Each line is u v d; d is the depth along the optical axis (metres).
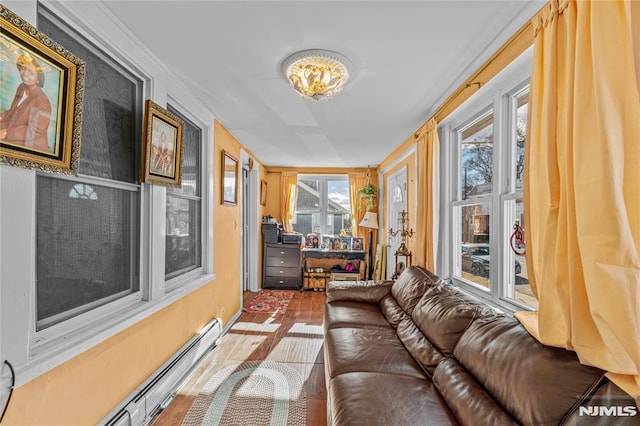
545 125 1.20
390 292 2.92
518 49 1.57
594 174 0.92
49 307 1.28
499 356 1.24
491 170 2.16
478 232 2.32
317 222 5.93
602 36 0.94
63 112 1.18
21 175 1.08
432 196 2.66
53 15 1.29
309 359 2.63
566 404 0.96
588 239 0.92
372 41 1.68
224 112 2.86
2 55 0.98
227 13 1.47
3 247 1.03
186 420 1.83
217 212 3.14
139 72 1.80
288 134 3.58
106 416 1.51
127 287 1.78
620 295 0.85
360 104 2.61
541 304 1.13
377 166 5.59
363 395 1.39
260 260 5.27
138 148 1.85
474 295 2.26
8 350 1.04
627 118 0.90
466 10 1.42
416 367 1.72
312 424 1.82
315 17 1.49
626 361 0.84
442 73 2.04
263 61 1.92
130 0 1.40
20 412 1.11
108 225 1.62
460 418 1.21
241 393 2.12
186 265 2.57
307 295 4.90
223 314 3.32
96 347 1.46
